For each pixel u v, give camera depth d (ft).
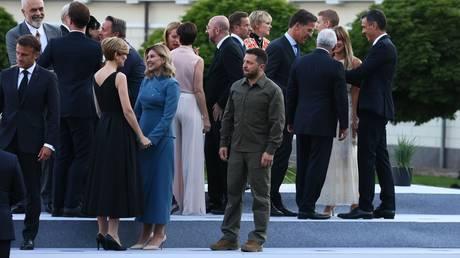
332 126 88.89
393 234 89.81
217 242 83.97
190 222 86.74
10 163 69.72
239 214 83.97
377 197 100.99
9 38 91.30
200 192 90.74
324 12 94.02
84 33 88.33
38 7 91.20
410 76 164.04
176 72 90.79
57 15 201.98
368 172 90.89
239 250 83.56
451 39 162.40
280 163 91.30
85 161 87.04
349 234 89.04
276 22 154.40
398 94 168.04
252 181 82.94
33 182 82.28
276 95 82.43
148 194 83.25
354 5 191.52
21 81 82.74
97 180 82.12
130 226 85.51
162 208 83.20
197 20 158.81
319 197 92.48
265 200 83.10
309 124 88.53
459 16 161.68
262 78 82.94
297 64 89.81
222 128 84.64
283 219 89.04
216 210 92.17
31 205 82.23
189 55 91.04
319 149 88.89
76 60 87.25
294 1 195.11
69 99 86.79
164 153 83.41
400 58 162.91
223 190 92.48
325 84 88.84
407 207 102.17
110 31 90.12
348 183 92.79
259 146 82.74
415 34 161.99
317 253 83.56
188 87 90.89
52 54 87.61
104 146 82.12
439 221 91.56
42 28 92.07
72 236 85.30
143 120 83.82
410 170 111.86
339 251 85.56
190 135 90.48
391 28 162.71
